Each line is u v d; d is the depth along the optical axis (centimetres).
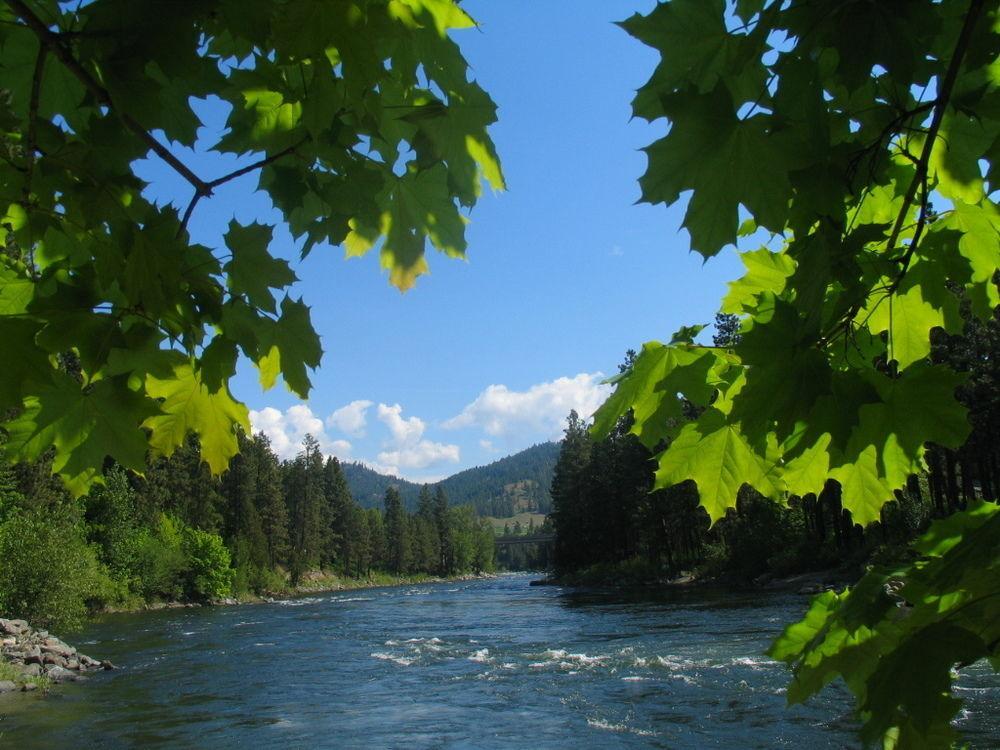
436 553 13450
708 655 1708
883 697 123
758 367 135
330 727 1268
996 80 135
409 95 190
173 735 1225
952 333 174
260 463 8744
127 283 165
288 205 192
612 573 5997
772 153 129
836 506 3688
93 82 138
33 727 1286
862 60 115
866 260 165
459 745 1127
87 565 2734
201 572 5531
